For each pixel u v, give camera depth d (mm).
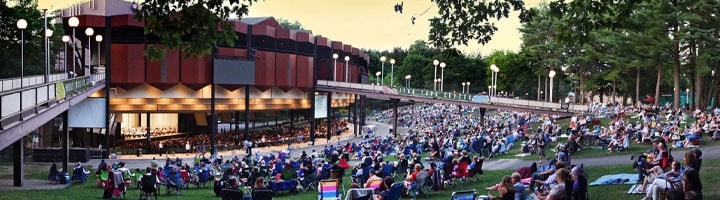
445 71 149500
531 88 127062
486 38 16078
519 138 44375
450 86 150250
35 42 60531
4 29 55250
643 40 55656
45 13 31016
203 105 67938
